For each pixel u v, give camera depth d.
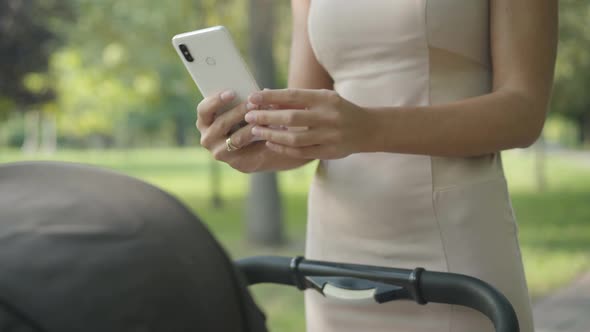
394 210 1.48
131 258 0.68
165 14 11.95
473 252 1.44
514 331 1.14
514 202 16.19
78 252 0.67
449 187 1.44
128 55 13.42
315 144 1.26
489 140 1.34
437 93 1.46
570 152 43.25
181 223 0.75
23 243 0.66
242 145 1.38
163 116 27.33
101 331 0.65
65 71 20.86
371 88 1.51
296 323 5.65
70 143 56.75
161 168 34.91
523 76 1.38
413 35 1.44
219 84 1.39
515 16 1.40
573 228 11.63
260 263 1.49
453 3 1.42
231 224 15.09
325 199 1.59
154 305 0.68
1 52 14.05
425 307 1.46
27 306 0.64
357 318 1.54
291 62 1.76
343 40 1.53
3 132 53.09
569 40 14.12
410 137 1.29
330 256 1.58
